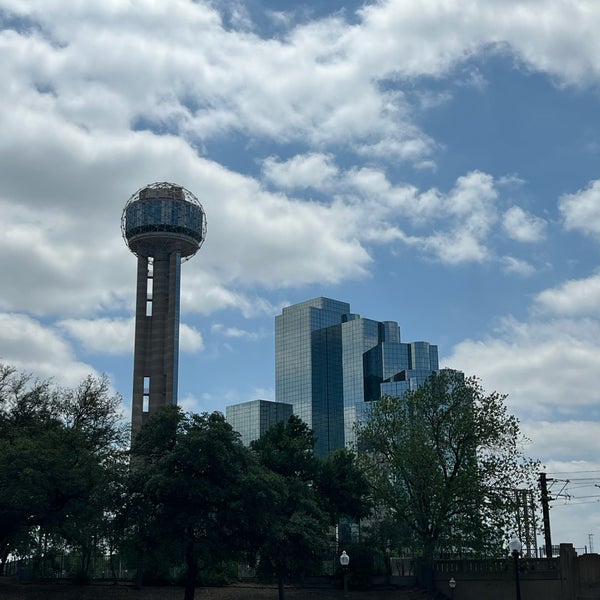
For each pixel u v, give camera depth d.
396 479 76.94
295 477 70.94
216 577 73.00
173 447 59.19
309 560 62.69
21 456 54.69
